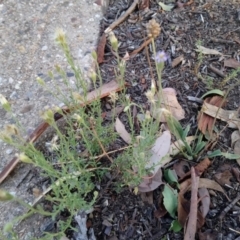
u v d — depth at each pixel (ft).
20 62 1.66
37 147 1.42
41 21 1.78
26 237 1.25
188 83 1.53
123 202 1.29
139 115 1.44
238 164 1.34
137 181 1.23
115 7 1.81
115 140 1.39
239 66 1.55
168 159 1.33
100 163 1.34
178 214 1.23
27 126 1.48
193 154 1.35
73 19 1.78
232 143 1.38
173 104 1.44
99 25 1.75
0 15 1.81
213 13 1.72
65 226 1.15
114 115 1.36
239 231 1.22
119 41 1.68
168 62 1.59
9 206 1.31
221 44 1.62
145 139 1.17
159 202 1.28
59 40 1.12
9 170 1.36
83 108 1.35
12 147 1.43
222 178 1.31
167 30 1.68
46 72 1.62
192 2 1.76
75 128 1.42
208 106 1.43
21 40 1.72
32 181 1.36
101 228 1.25
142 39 1.67
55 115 1.45
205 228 1.23
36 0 1.85
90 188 1.24
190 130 1.42
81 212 1.25
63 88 1.56
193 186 1.22
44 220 1.28
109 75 1.59
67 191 1.12
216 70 1.55
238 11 1.72
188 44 1.63
